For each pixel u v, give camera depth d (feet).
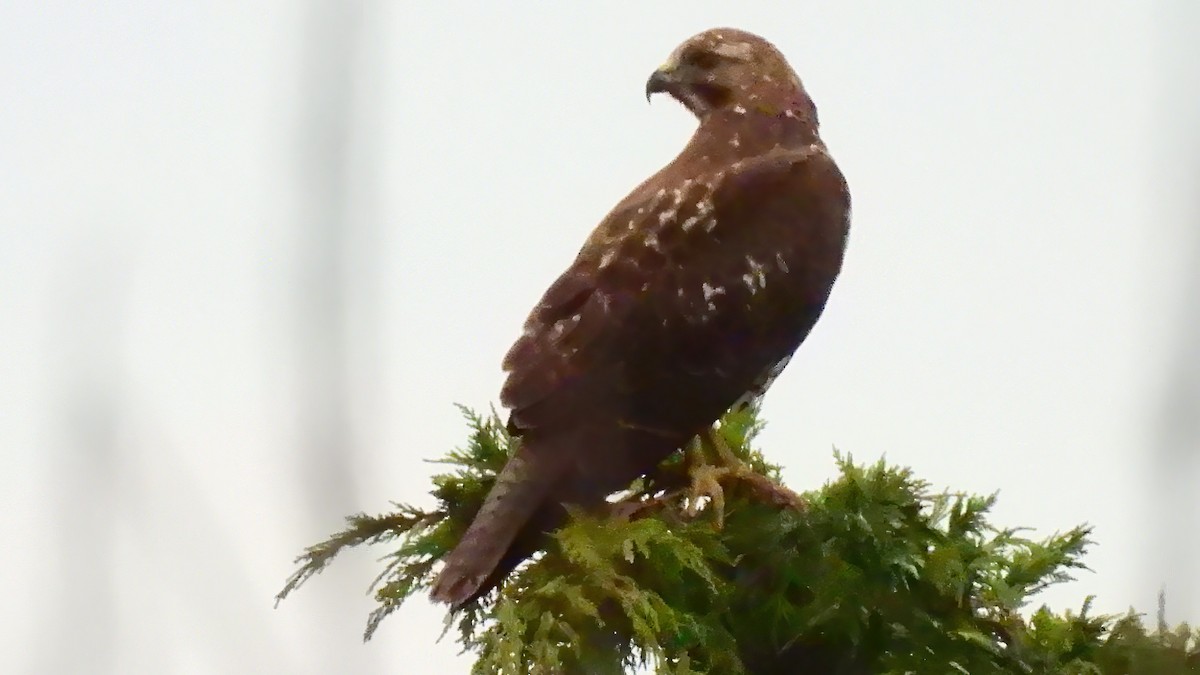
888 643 26.48
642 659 24.02
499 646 22.53
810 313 31.71
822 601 26.11
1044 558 26.61
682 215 30.68
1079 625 26.03
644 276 29.25
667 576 24.89
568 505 25.66
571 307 28.73
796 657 26.63
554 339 27.89
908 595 26.32
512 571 24.90
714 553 25.57
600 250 29.84
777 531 26.30
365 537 25.99
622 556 24.82
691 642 24.58
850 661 26.68
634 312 28.66
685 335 28.99
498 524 24.72
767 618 26.20
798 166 33.30
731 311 29.73
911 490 26.76
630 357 28.22
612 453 26.86
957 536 26.89
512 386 26.94
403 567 25.85
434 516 26.48
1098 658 25.61
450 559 24.29
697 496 27.81
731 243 30.66
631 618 23.18
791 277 31.17
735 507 27.73
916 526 26.50
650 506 27.66
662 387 28.40
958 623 26.27
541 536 25.29
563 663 23.76
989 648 25.99
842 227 33.22
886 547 26.03
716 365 29.25
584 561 23.81
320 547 19.27
